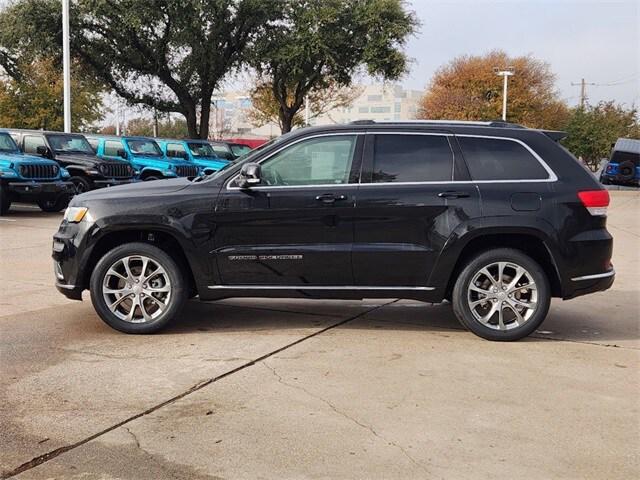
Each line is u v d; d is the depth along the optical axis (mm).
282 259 5945
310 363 5301
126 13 26234
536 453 3803
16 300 7352
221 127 77438
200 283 6023
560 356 5582
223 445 3859
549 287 5918
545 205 5836
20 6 26906
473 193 5859
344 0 28844
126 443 3875
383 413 4324
